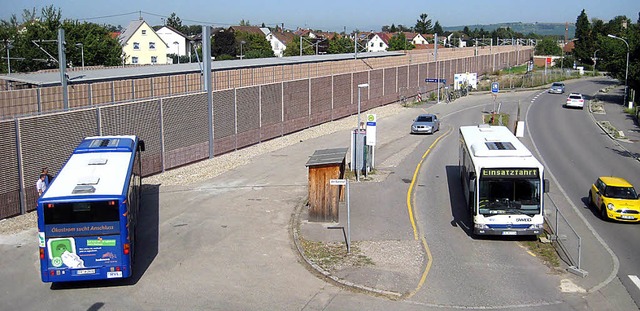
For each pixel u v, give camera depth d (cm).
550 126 4931
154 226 2153
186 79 3638
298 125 4544
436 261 1827
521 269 1766
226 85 4059
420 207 2427
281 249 1922
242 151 3700
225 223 2188
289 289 1611
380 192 2659
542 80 9188
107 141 2056
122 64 7600
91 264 1554
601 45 10456
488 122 5069
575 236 1833
